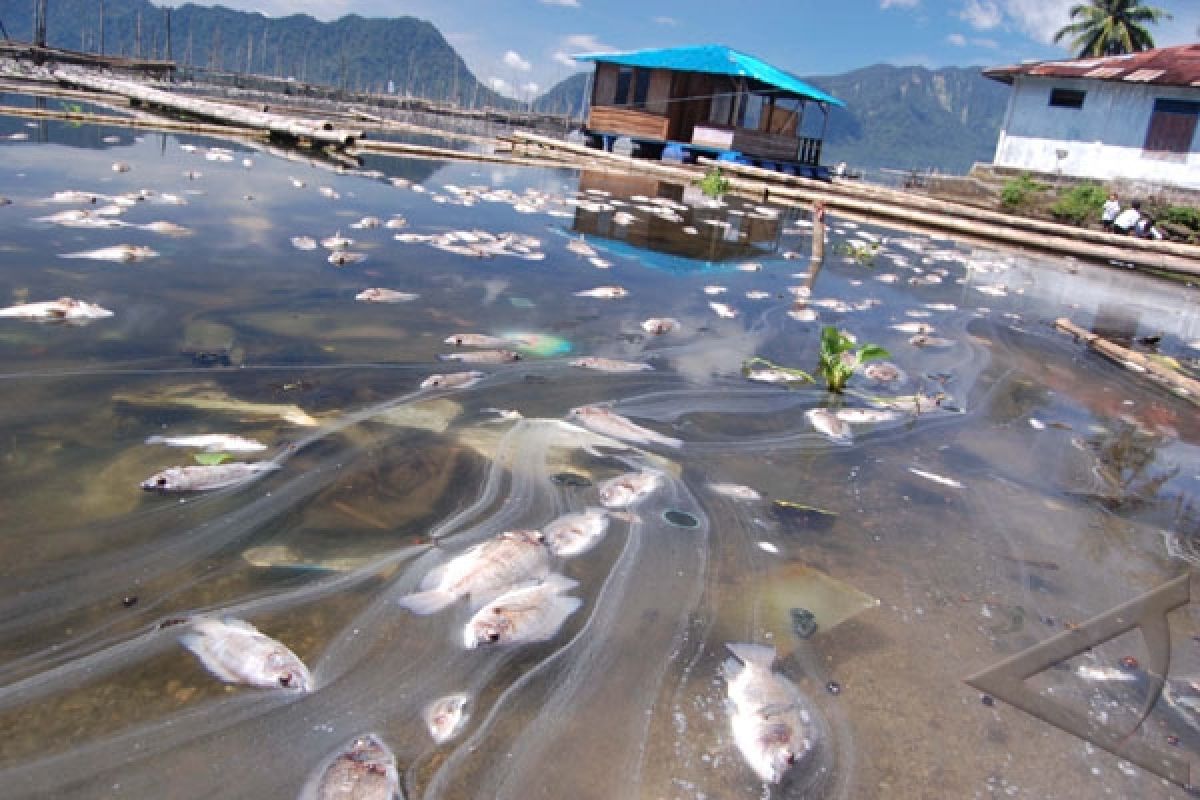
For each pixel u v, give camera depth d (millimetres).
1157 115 25828
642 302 8055
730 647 3035
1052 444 5695
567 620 3068
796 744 2543
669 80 27562
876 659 3070
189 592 2943
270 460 3932
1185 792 2596
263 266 7387
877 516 4246
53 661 2545
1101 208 23609
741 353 6824
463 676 2717
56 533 3166
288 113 30062
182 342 5293
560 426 4758
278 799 2162
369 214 10805
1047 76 27250
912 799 2443
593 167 25125
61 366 4676
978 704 2891
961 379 6973
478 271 8320
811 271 11391
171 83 49406
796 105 34938
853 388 6352
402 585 3125
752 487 4387
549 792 2293
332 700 2529
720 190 20594
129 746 2273
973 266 14328
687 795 2348
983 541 4125
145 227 8242
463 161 21469
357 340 5754
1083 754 2715
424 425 4531
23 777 2135
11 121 16266
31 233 7469
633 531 3756
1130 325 10727
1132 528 4496
